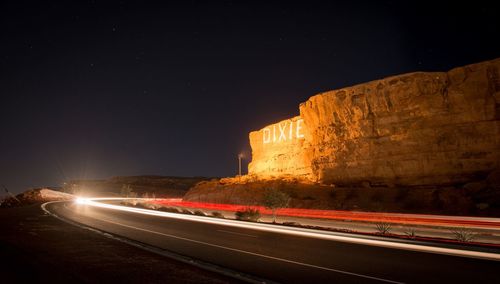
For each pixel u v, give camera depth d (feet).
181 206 170.81
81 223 72.38
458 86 118.11
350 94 143.54
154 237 53.78
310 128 166.40
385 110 132.77
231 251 42.14
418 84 124.26
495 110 112.68
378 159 132.98
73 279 28.86
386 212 112.16
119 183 414.00
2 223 71.20
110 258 37.40
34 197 182.39
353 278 29.50
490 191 106.11
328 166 149.07
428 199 114.11
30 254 39.17
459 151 116.37
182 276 30.09
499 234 66.69
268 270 32.37
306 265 34.53
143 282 28.17
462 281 28.53
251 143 216.74
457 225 82.53
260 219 104.32
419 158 123.13
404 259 37.52
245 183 179.22
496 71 113.50
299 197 143.64
